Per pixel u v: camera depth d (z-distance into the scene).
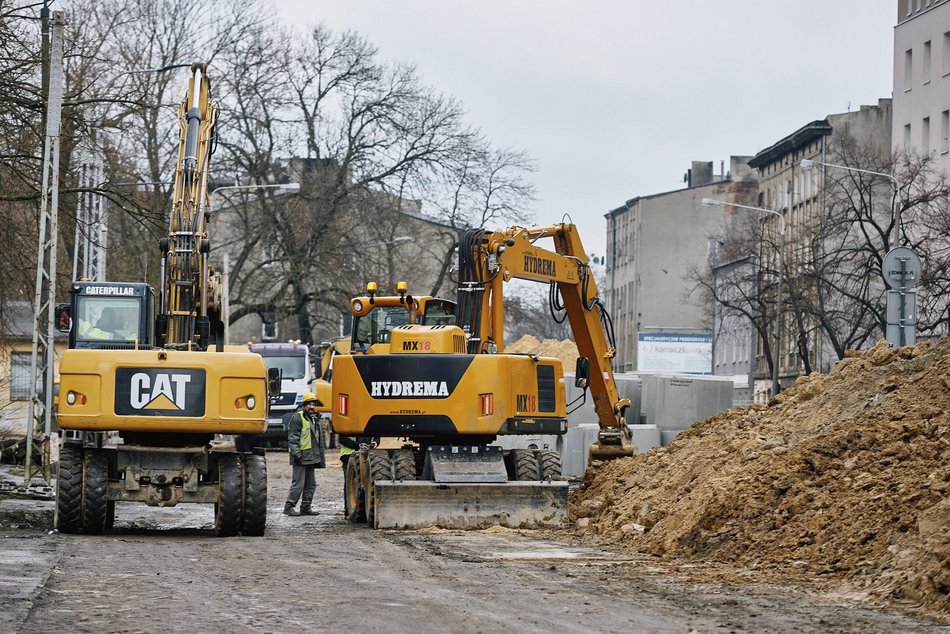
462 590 16.36
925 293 61.53
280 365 62.41
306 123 80.38
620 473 28.44
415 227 85.81
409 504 25.00
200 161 33.25
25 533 23.39
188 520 28.42
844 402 24.55
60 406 23.16
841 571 17.33
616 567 19.02
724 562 19.36
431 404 25.56
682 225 142.00
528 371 26.20
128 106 40.62
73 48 41.50
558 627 13.57
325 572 18.12
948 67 86.06
